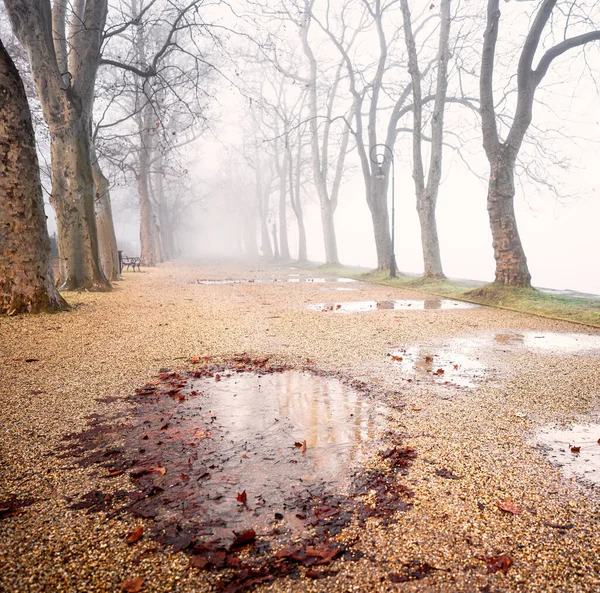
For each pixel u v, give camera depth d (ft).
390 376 17.95
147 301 41.04
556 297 38.27
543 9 37.52
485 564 7.19
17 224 30.66
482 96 41.34
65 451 11.16
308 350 22.33
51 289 32.73
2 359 19.62
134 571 6.93
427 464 10.57
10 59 29.43
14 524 8.07
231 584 6.72
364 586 6.72
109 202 62.18
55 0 47.37
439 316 33.42
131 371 18.34
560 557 7.34
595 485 9.66
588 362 19.90
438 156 56.18
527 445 11.66
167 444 11.61
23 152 30.50
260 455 11.04
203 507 8.76
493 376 17.87
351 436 12.19
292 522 8.30
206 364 19.66
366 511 8.66
